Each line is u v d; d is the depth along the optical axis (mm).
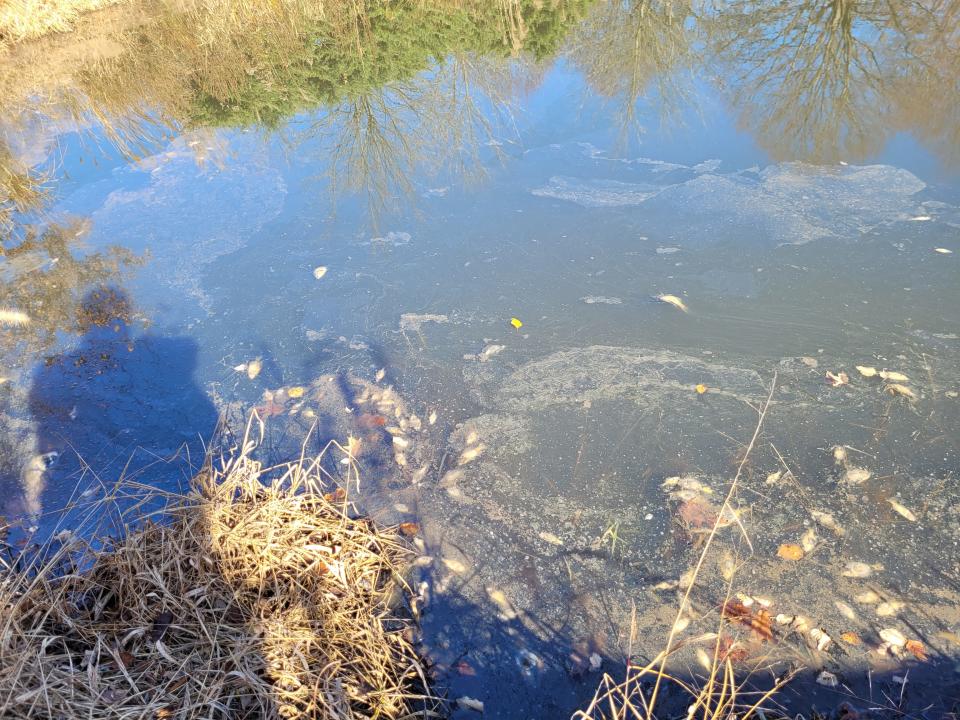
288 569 2387
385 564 2535
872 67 6484
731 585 2416
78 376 3600
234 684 2053
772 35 7438
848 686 2111
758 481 2775
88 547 2465
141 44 7500
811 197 4578
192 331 3855
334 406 3311
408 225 4684
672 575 2475
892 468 2762
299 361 3598
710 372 3297
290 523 2492
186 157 5750
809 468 2803
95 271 4398
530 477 2893
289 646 2135
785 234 4230
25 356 3738
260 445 3135
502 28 7930
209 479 2672
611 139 5703
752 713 2045
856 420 2982
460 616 2416
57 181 5461
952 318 3453
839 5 7500
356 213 4848
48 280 4309
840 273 3850
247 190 5230
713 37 7613
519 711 2154
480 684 2223
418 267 4242
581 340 3570
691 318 3650
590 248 4301
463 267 4215
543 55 7508
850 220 4301
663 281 3949
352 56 7395
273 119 6324
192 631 2178
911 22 7094
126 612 2289
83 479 3047
